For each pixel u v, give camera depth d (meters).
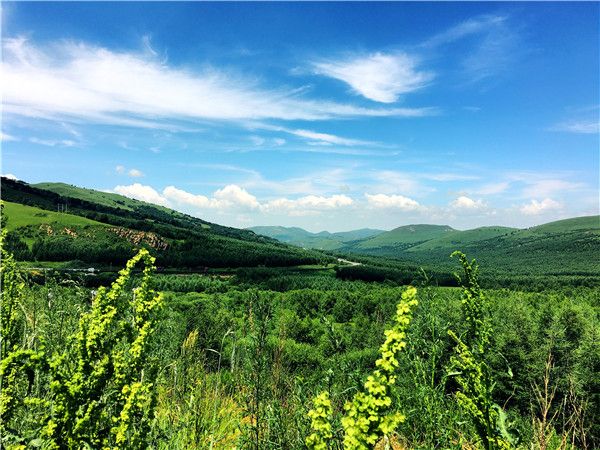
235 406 5.44
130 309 2.90
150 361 2.77
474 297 2.91
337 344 4.09
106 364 2.50
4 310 3.05
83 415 2.32
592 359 14.73
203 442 4.57
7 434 2.24
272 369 4.71
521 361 15.52
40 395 3.06
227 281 114.75
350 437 2.00
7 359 2.15
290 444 4.01
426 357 3.71
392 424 2.00
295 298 54.69
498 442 2.62
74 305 4.84
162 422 4.34
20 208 148.50
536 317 18.20
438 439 3.22
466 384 2.81
